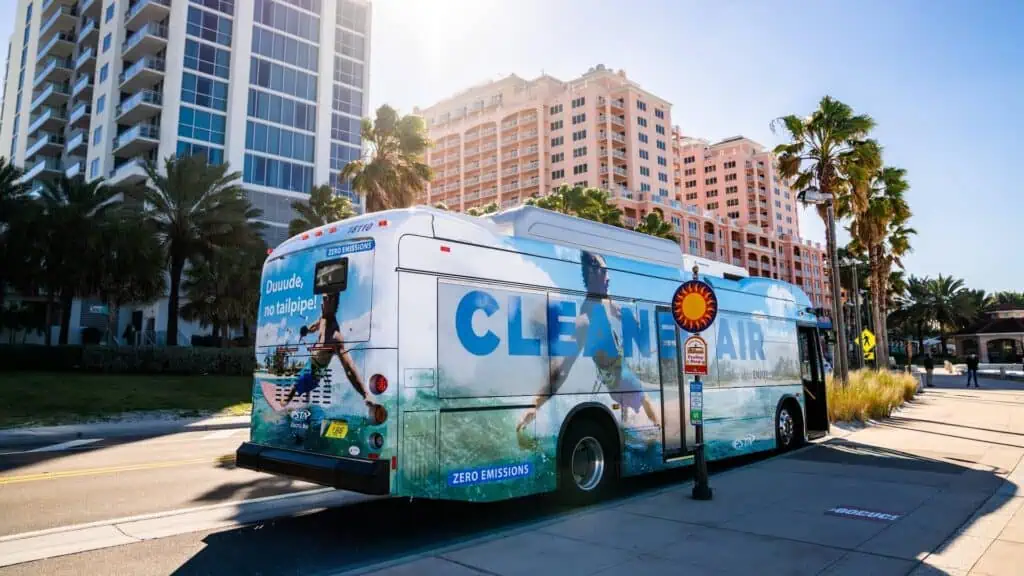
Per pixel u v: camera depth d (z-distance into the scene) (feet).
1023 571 15.21
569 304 23.67
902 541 17.85
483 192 360.48
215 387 84.79
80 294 104.32
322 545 18.85
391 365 17.79
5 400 66.03
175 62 166.30
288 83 185.57
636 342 26.43
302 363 20.10
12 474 30.89
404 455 17.63
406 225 18.92
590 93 319.47
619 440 24.72
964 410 61.36
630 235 28.50
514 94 365.20
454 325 19.49
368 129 105.50
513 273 21.76
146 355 96.73
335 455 18.52
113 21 183.32
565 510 23.24
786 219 442.09
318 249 20.45
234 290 115.34
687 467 33.01
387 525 21.31
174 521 21.68
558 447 22.17
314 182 187.21
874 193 100.27
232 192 110.32
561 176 327.67
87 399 69.46
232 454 38.45
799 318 39.45
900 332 311.47
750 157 431.02
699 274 31.35
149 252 99.04
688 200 450.71
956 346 253.24
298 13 190.39
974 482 26.63
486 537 18.70
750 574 15.10
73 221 98.73
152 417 63.98
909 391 73.92
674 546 17.44
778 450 36.55
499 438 20.22
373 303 18.35
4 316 148.56
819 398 41.39
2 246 98.48
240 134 173.06
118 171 167.43
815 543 17.67
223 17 176.04
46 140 208.23
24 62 253.24
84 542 18.94
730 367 31.96
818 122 74.33
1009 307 271.08
